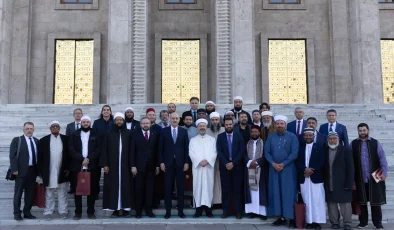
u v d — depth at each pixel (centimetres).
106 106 1018
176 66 2266
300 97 2289
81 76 2270
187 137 948
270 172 888
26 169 903
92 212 911
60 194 918
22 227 850
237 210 907
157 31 2262
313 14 2305
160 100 2234
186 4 2273
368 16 1961
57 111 1588
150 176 925
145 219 901
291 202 862
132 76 1872
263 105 1073
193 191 924
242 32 1886
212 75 2222
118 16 1884
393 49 2306
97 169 929
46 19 2273
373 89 1928
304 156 873
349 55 2219
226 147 916
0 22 1994
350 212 844
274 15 2303
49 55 2242
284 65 2306
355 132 1389
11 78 2186
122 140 921
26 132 923
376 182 841
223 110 1608
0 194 1010
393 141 1301
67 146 931
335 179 837
